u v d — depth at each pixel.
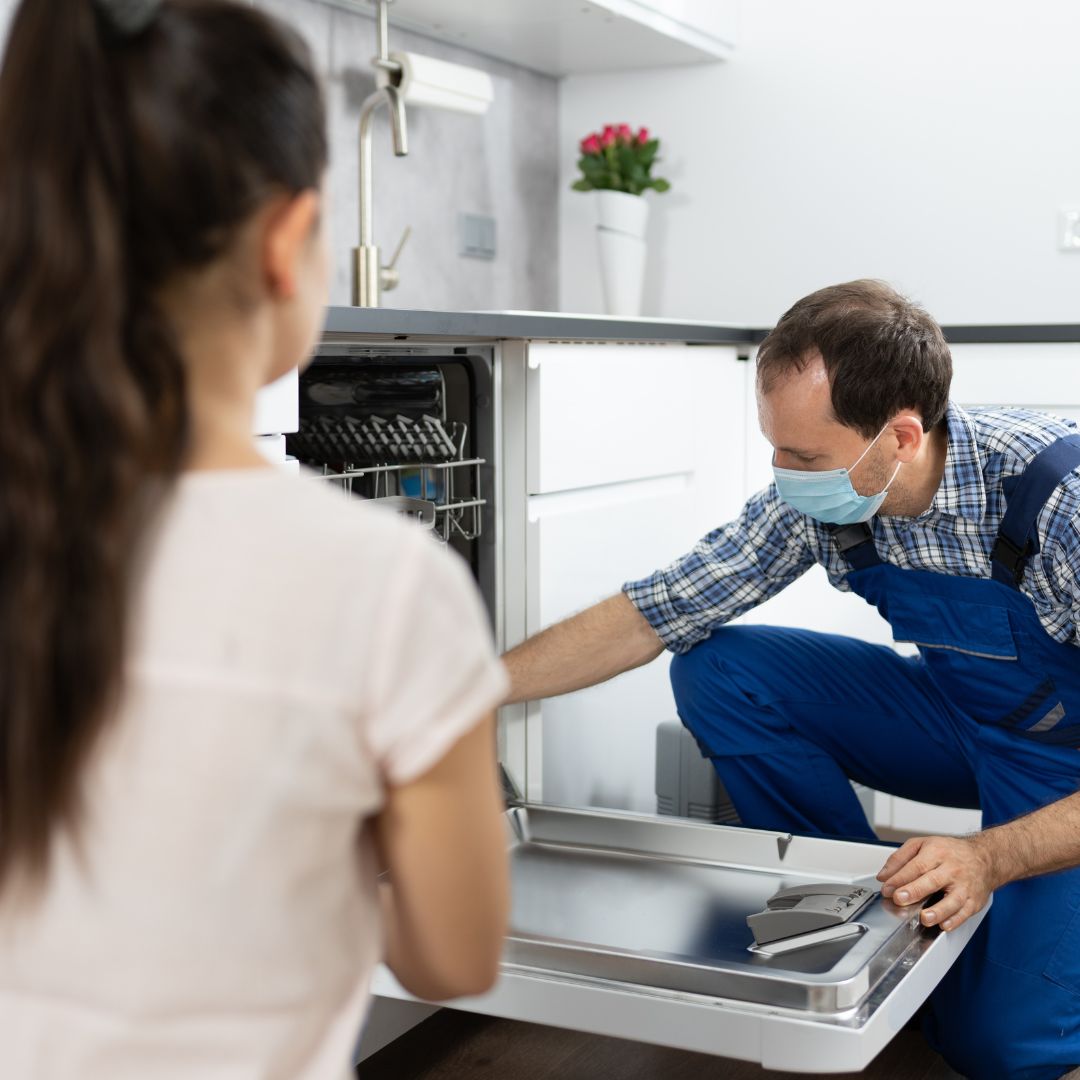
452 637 0.56
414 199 2.81
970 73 2.88
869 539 1.72
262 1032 0.55
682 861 1.68
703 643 1.92
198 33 0.54
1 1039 0.55
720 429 2.50
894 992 1.19
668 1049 1.76
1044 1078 1.54
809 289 3.07
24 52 0.53
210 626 0.54
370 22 2.67
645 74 3.16
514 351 1.93
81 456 0.52
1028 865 1.43
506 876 0.64
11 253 0.52
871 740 1.91
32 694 0.52
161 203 0.53
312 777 0.54
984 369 2.37
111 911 0.54
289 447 1.99
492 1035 1.80
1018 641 1.66
